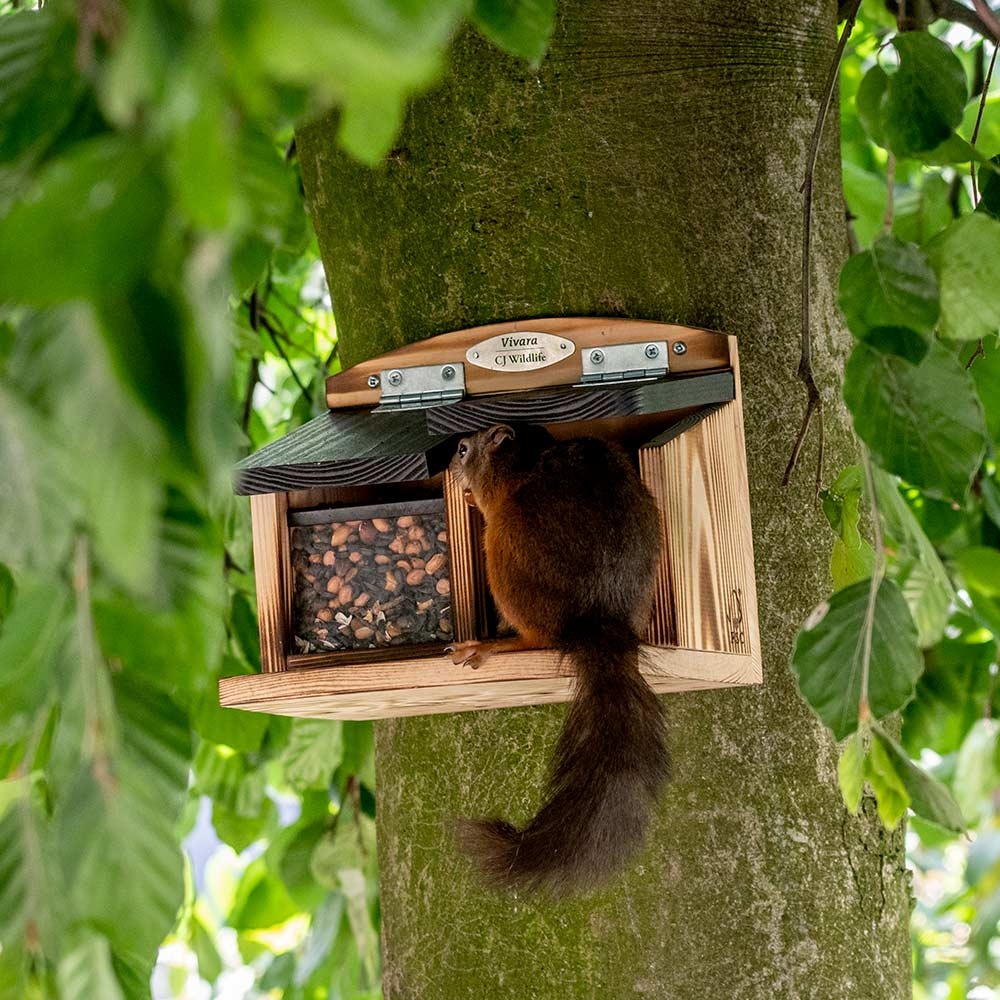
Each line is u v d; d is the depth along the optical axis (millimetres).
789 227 7746
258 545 7422
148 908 3883
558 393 7023
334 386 7602
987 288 5711
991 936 4676
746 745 7270
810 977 7047
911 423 5121
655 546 7164
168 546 4043
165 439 3006
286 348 13922
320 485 6836
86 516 3439
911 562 7117
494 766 7273
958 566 10500
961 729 12422
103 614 3994
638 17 7648
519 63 7621
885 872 7414
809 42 7934
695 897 7051
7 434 3320
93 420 3117
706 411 7270
